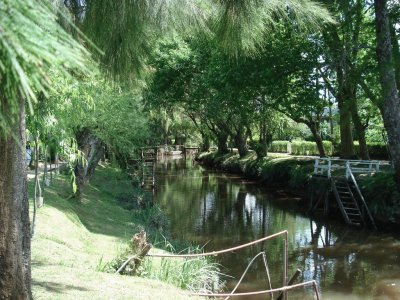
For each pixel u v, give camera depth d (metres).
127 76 3.76
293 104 21.33
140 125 15.62
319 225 17.39
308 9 3.62
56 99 6.33
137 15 3.21
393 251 13.49
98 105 11.62
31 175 15.23
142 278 6.79
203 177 34.56
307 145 37.62
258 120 28.00
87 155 14.05
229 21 3.54
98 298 5.13
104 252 9.10
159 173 37.91
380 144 30.38
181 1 3.30
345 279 11.01
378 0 13.88
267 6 3.50
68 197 13.72
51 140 7.17
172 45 26.34
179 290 6.44
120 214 14.83
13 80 0.90
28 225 3.74
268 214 19.69
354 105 19.14
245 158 36.47
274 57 18.30
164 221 16.77
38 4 0.94
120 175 23.44
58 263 6.82
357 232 16.12
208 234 15.83
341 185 18.92
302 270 11.77
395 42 14.58
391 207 16.16
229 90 21.17
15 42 0.83
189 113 41.66
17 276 3.37
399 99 15.77
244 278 11.03
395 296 9.77
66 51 0.88
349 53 16.80
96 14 3.22
